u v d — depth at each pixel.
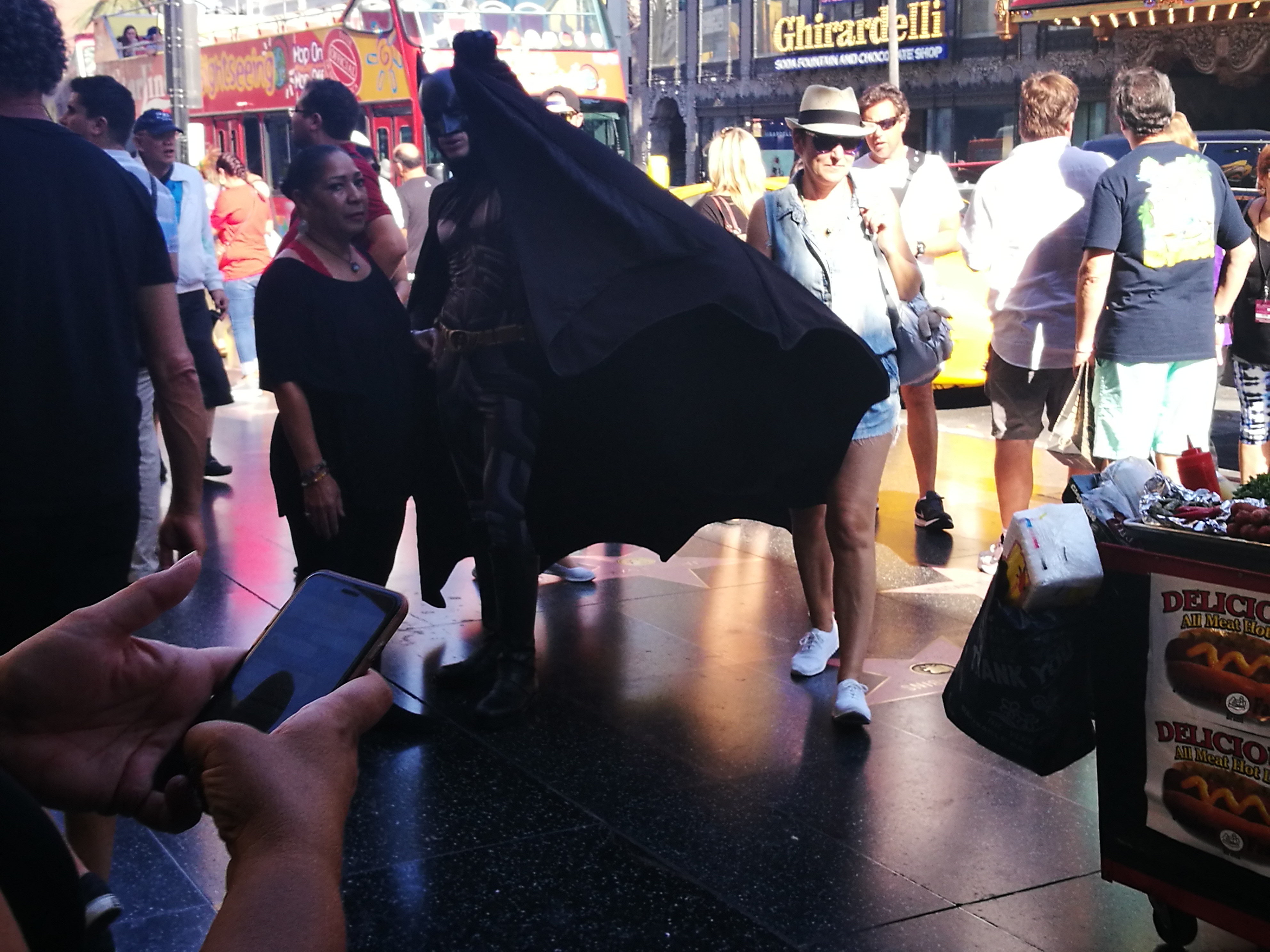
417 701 4.52
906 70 32.88
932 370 4.46
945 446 9.16
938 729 4.27
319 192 4.12
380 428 4.22
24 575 2.73
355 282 4.22
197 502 3.06
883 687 4.64
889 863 3.38
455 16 17.25
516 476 4.23
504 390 4.21
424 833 3.54
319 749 0.93
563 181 3.84
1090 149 12.99
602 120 17.95
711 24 39.12
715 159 5.93
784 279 4.00
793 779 3.88
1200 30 24.98
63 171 2.68
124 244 2.77
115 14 19.77
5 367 2.61
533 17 17.58
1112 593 2.83
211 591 5.68
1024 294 5.96
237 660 1.19
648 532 4.57
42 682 1.11
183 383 2.95
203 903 3.19
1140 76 5.39
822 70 35.31
